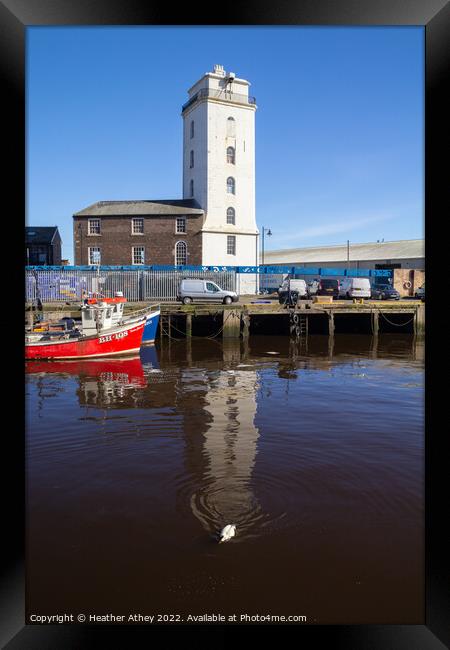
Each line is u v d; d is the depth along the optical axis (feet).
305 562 18.33
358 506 22.93
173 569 17.85
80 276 104.94
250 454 30.07
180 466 28.07
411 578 17.33
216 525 21.13
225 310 94.38
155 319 85.35
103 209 131.13
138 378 55.77
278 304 98.17
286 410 41.11
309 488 24.97
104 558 18.58
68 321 81.00
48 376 56.80
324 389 49.78
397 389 49.83
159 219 128.57
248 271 112.68
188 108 138.21
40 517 21.98
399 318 108.68
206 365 65.36
